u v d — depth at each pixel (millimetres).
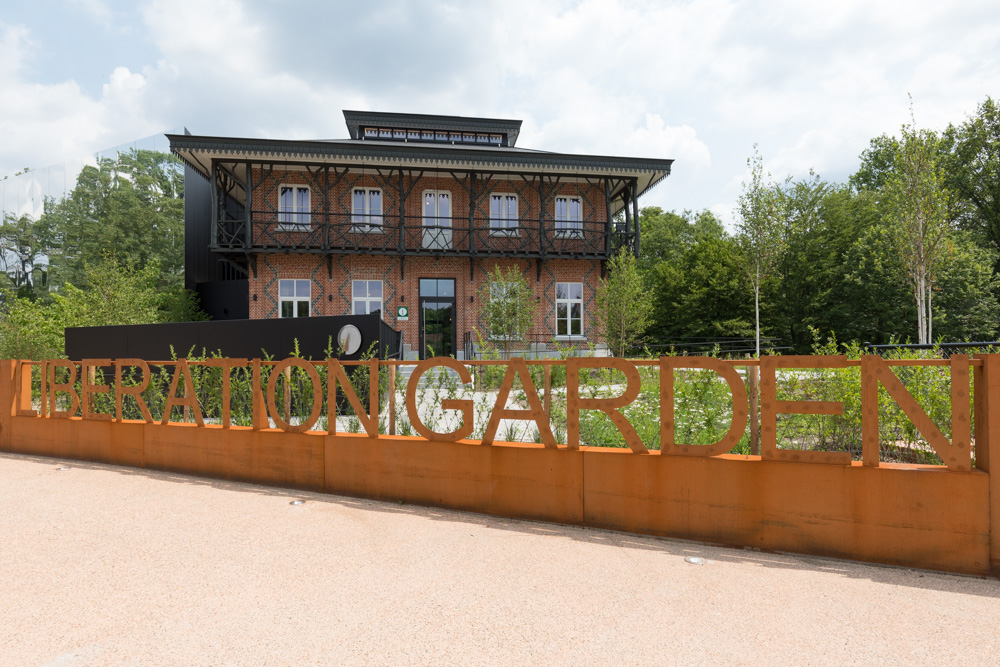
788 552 3484
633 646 2307
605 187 19453
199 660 2189
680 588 2934
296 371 6527
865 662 2186
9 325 15297
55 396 6918
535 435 5301
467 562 3318
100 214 26328
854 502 3346
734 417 3639
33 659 2193
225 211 18781
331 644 2324
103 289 17781
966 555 3127
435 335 19203
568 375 4137
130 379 6367
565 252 19203
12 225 28703
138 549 3518
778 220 21750
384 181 19219
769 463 3537
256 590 2891
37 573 3117
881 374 3330
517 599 2785
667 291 33781
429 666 2145
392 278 19047
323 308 18531
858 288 27484
